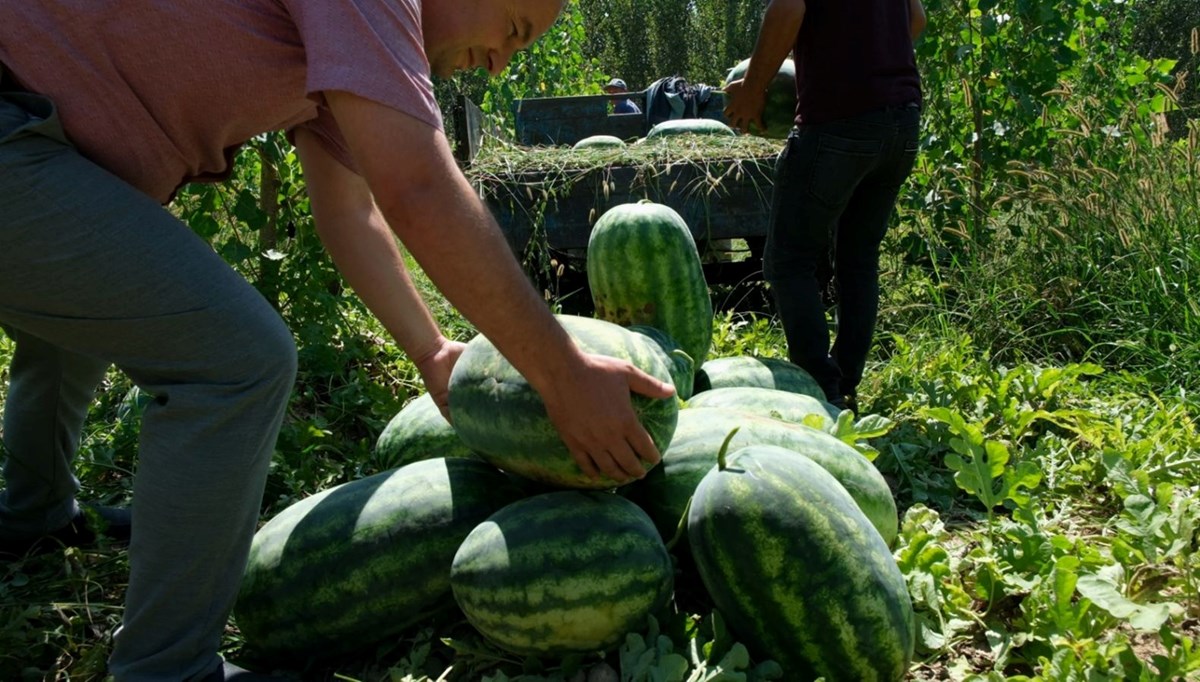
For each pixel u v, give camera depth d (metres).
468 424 2.20
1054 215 5.67
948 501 3.05
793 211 3.80
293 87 1.84
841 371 4.05
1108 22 8.38
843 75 3.58
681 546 2.31
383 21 1.62
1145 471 2.96
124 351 1.83
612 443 1.89
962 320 5.29
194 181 2.12
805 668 1.97
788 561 1.91
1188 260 4.93
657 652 1.97
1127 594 2.37
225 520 1.88
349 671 2.25
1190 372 4.21
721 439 2.35
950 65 6.58
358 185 2.41
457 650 2.11
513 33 2.04
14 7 1.69
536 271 5.79
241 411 1.84
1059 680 1.93
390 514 2.19
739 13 33.78
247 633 2.25
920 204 6.20
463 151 7.01
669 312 3.39
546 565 1.94
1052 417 3.48
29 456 2.57
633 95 9.88
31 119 1.70
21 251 1.70
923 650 2.17
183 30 1.71
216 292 1.80
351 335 4.46
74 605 2.45
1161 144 5.80
